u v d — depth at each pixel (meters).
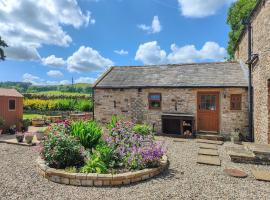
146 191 5.38
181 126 13.12
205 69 14.52
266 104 9.18
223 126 12.57
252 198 5.07
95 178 5.71
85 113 21.11
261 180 6.18
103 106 15.29
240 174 6.57
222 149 9.88
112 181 5.73
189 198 5.03
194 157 8.49
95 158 6.46
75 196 5.12
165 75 14.91
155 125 13.98
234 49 19.39
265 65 9.27
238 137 11.31
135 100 14.47
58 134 6.96
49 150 6.63
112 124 10.16
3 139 11.75
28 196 5.13
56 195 5.18
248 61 11.56
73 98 27.41
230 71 13.63
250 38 11.80
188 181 6.04
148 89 14.14
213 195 5.20
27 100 25.94
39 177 6.32
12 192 5.34
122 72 16.70
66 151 6.57
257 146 8.52
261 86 9.88
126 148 7.19
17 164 7.54
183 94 13.38
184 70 15.00
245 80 12.41
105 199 4.96
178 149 9.80
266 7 9.12
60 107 24.91
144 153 6.65
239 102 12.30
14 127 13.91
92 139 7.96
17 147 10.23
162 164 6.87
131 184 5.81
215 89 12.65
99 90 15.41
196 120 13.08
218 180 6.15
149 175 6.25
